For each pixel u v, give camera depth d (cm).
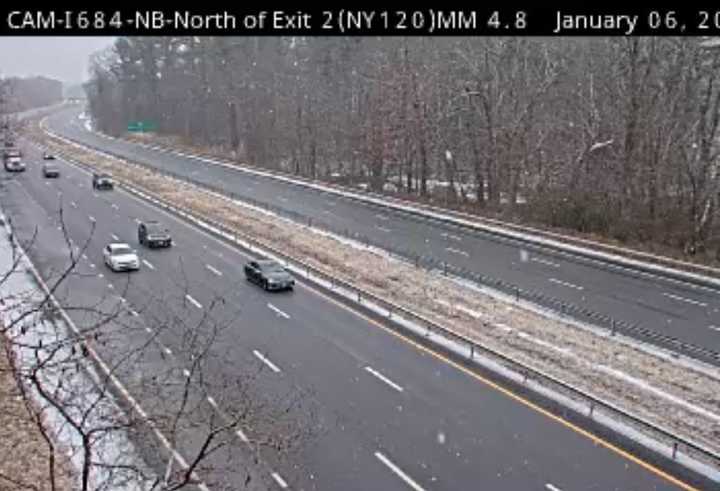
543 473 1784
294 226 4953
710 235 4438
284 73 9419
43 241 4466
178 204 5812
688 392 2238
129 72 13938
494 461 1844
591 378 2352
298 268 3788
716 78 4988
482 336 2780
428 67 6831
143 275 3697
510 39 5959
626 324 2877
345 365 2473
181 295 3316
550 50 6550
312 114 8050
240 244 4397
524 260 3997
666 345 2639
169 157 9681
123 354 2248
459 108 6494
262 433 1811
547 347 2641
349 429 2012
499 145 5875
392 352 2591
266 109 9156
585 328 2842
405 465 1831
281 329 2853
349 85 8206
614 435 1953
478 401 2180
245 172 8031
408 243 4434
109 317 1309
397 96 6688
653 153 4922
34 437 1869
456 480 1761
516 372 2373
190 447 1834
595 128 5400
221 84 10769
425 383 2316
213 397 2002
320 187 6719
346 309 3109
